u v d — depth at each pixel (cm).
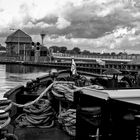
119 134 348
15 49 14238
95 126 386
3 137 458
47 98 791
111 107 361
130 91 384
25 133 604
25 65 11231
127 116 336
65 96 640
